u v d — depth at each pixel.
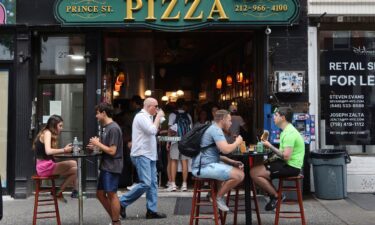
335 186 8.82
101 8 9.02
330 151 9.06
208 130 6.58
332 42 9.56
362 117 9.55
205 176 6.48
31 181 9.45
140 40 10.43
